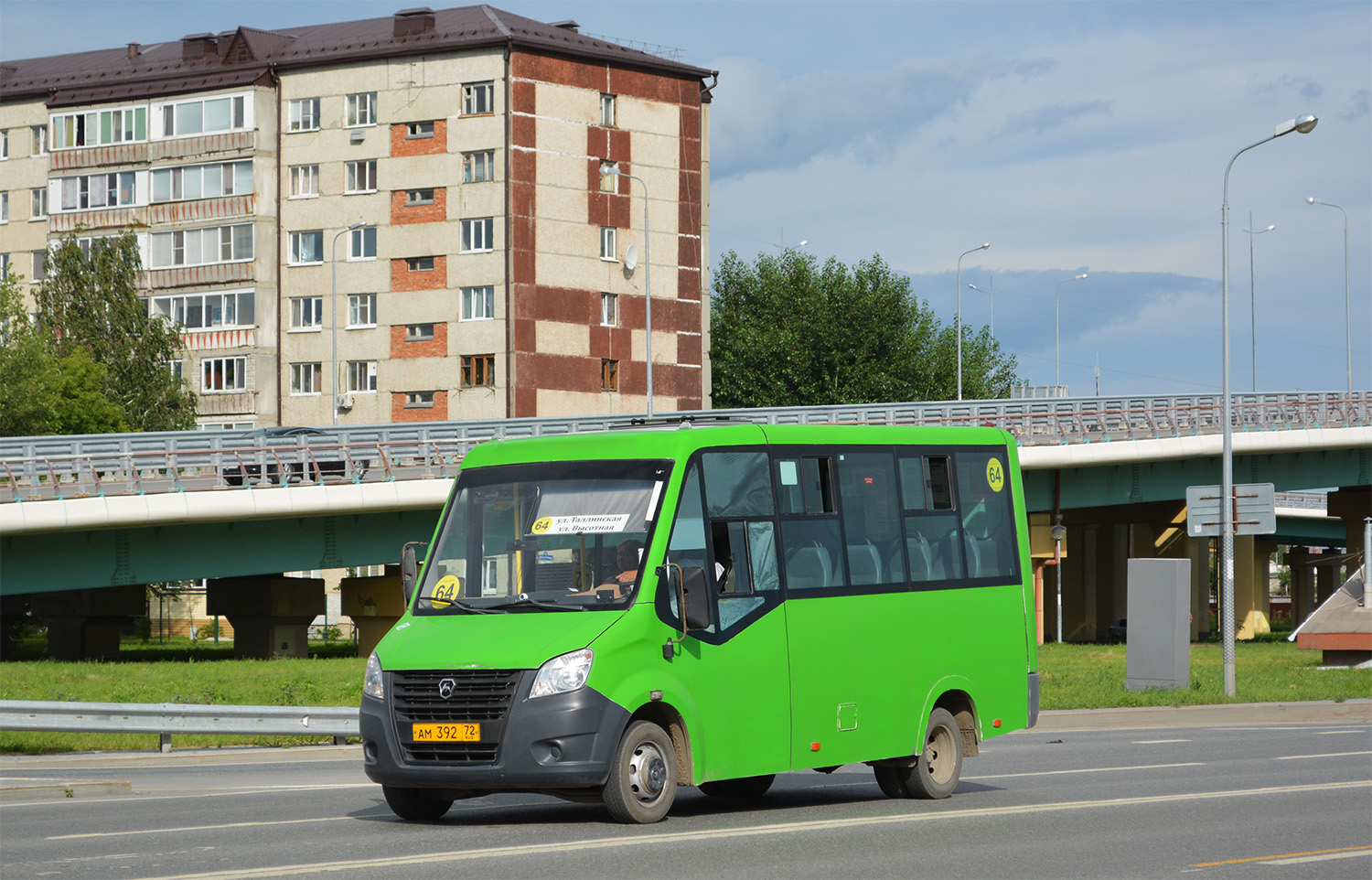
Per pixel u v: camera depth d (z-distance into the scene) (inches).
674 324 3171.8
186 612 3508.9
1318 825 457.1
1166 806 502.9
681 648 460.1
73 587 1579.7
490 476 486.9
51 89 3282.5
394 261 3048.7
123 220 3196.4
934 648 550.9
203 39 3238.2
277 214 3129.9
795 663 496.7
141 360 2795.3
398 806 464.4
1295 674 1306.6
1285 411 2338.8
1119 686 1149.1
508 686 432.8
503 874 354.6
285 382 3117.6
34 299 3110.2
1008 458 603.2
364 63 3065.9
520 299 2972.4
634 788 445.1
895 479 551.5
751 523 494.0
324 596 1995.6
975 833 435.5
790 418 1988.2
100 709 699.4
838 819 470.6
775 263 4168.3
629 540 461.4
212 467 1726.1
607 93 3088.1
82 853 389.7
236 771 669.3
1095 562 3068.4
